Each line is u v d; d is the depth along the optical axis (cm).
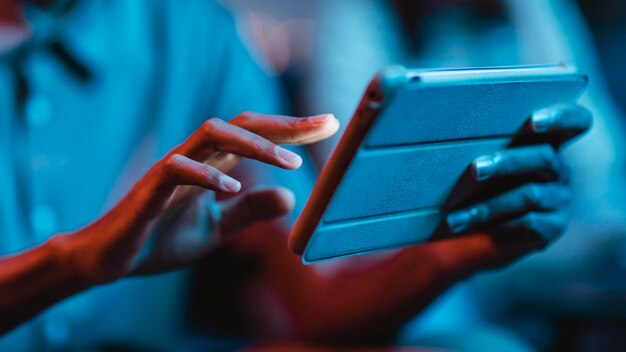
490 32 149
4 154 85
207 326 111
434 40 146
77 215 88
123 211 60
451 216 64
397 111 52
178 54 98
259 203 65
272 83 114
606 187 147
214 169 56
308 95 147
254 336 111
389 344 92
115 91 92
